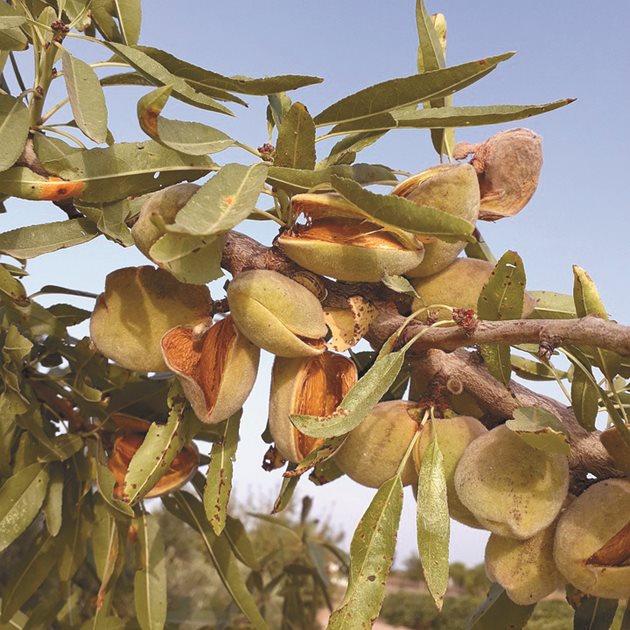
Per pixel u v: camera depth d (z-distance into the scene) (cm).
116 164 35
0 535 42
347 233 33
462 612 351
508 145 39
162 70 34
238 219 29
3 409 43
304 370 33
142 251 35
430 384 35
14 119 35
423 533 31
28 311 44
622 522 31
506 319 34
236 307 32
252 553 48
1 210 49
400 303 36
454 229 29
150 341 35
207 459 49
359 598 31
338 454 35
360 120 37
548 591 33
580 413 34
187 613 63
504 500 31
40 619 49
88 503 48
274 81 35
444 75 35
